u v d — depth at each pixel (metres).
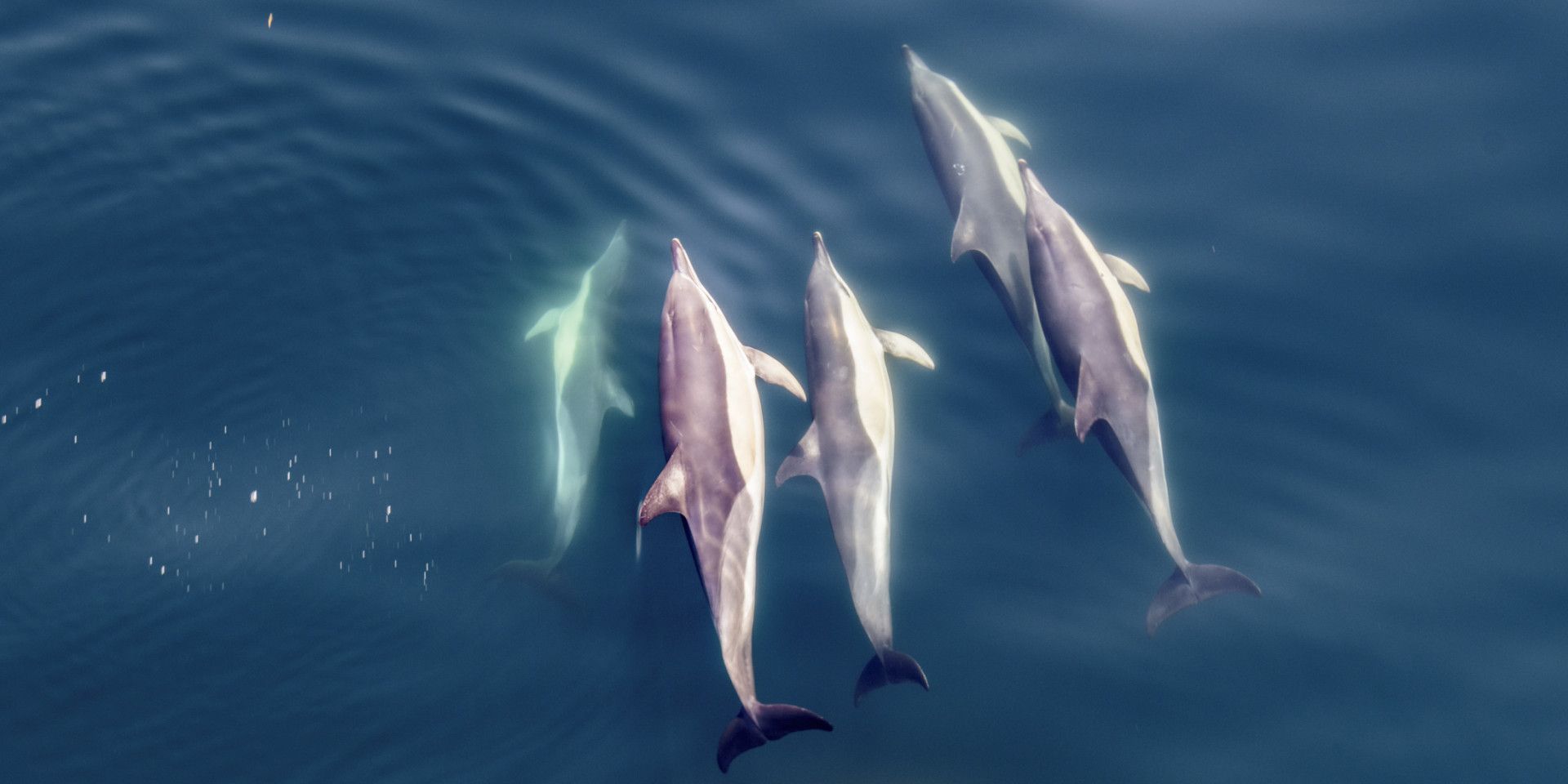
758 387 10.73
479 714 8.88
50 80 12.54
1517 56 12.45
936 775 8.52
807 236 11.77
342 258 11.83
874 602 8.75
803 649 9.11
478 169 12.45
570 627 9.21
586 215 12.21
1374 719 8.80
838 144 12.35
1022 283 10.54
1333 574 9.54
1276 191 11.69
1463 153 11.80
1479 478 9.94
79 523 10.10
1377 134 12.02
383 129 12.62
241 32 13.18
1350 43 12.78
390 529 10.07
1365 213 11.48
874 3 13.48
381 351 11.38
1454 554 9.58
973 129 11.29
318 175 12.29
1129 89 12.55
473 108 12.82
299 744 8.74
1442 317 10.80
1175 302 10.99
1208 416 10.35
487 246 12.03
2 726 8.68
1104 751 8.62
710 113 12.70
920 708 8.82
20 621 9.37
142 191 12.01
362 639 9.32
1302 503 9.91
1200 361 10.66
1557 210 11.33
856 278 11.41
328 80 12.90
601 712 8.82
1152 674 9.02
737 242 11.84
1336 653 9.12
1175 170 11.88
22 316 11.12
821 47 13.16
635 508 9.98
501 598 9.44
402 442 10.77
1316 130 12.11
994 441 10.30
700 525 8.24
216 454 10.59
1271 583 9.49
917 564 9.55
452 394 11.09
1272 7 13.15
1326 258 11.22
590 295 11.09
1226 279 11.12
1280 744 8.67
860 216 11.84
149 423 10.72
